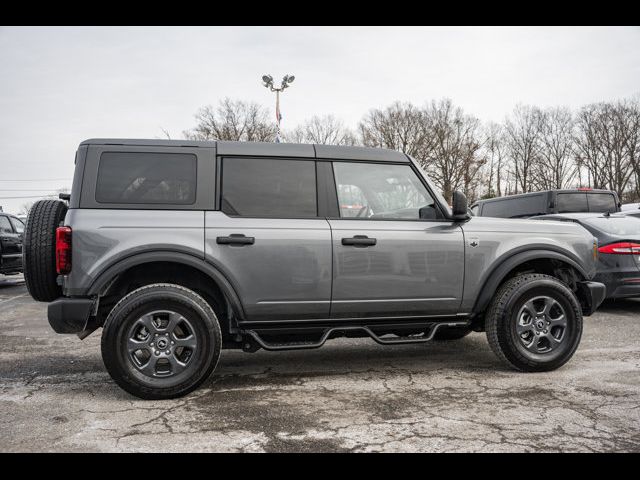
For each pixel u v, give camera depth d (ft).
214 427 9.96
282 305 12.48
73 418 10.52
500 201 37.06
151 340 11.52
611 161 166.40
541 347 13.75
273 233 12.35
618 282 21.59
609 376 13.24
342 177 13.34
